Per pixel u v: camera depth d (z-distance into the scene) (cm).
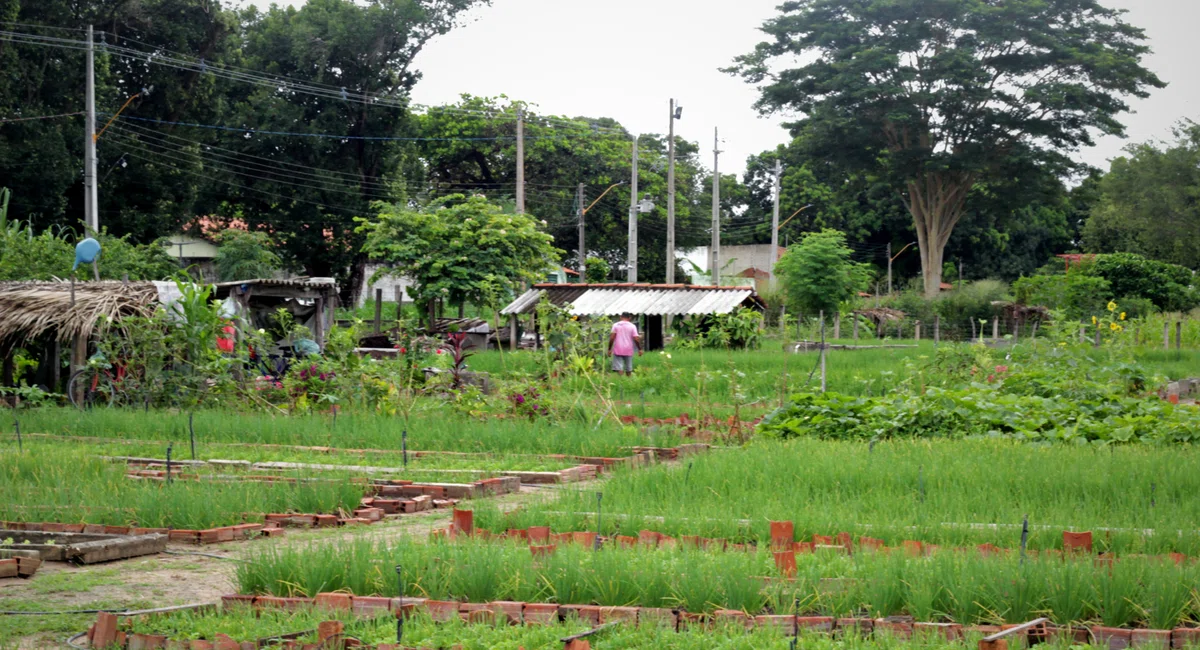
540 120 6606
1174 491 1100
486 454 1488
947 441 1470
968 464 1215
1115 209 6769
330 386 1930
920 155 5294
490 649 680
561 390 1966
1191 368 2825
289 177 5197
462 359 2062
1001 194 5512
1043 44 5112
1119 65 5044
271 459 1441
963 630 692
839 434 1620
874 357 3025
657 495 1118
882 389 2156
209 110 4675
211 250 5678
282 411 1895
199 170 4516
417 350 2147
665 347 3634
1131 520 981
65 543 972
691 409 1997
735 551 872
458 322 3494
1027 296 5028
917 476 1155
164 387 1944
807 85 5472
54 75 3925
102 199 4303
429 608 750
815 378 2397
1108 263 5469
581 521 991
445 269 3441
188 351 1997
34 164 3778
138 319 1977
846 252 4347
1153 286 5422
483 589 778
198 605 781
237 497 1091
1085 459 1252
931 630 695
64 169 3862
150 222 4431
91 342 2045
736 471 1189
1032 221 7525
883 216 7344
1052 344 2159
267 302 2578
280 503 1127
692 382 2356
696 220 7550
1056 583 731
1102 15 5272
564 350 2095
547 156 6581
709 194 7906
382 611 749
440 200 3612
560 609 748
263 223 5341
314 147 5175
